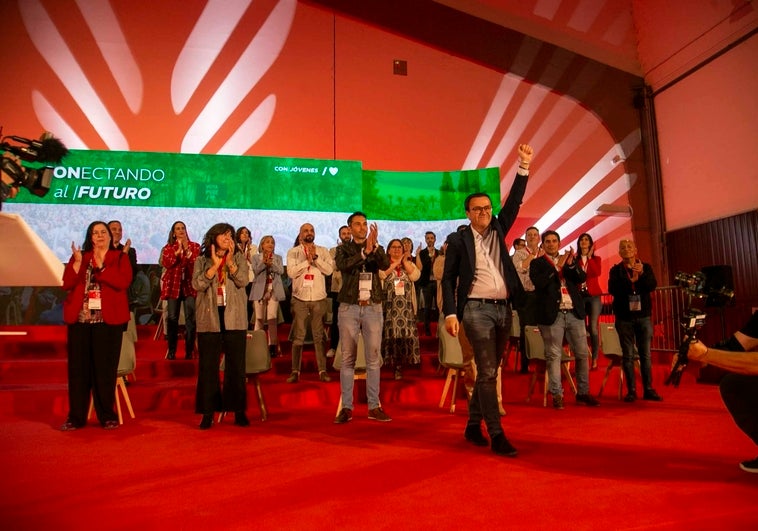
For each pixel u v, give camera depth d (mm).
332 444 3418
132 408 4977
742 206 8344
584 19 10641
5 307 8086
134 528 1946
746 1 8219
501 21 10734
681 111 9602
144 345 6980
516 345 6465
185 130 9484
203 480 2588
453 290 3301
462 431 3848
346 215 9859
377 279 4477
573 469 2701
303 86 10062
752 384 2605
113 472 2771
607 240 10406
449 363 4836
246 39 9961
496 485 2424
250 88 9844
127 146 9219
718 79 8797
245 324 4371
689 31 9312
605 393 6047
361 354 5191
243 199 9469
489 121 10719
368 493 2326
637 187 10227
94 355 4219
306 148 9914
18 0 9094
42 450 3340
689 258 9383
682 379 6820
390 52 10547
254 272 6633
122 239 8883
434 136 10484
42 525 1988
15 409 4875
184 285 6293
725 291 2498
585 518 1981
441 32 10562
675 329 8375
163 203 9148
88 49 9281
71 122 9047
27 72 8992
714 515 1996
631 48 10586
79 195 8828
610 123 10344
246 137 9703
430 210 10289
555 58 10703
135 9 9562
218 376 4219
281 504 2193
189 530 1919
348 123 10164
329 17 10359
